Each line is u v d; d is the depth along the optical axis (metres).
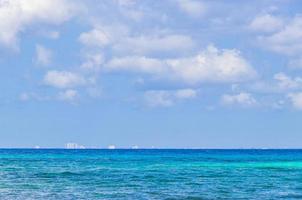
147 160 185.88
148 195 71.38
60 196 69.75
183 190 77.69
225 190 77.94
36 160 184.62
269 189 79.62
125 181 92.06
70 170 122.31
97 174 108.88
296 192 75.94
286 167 139.00
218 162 169.25
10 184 85.69
